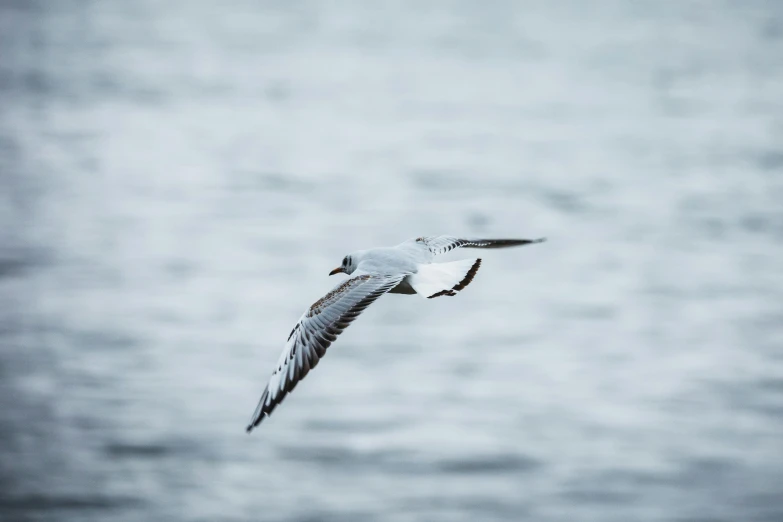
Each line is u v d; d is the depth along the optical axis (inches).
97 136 3348.9
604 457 911.7
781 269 1565.0
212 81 5132.9
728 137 2999.5
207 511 832.9
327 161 2815.0
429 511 824.3
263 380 1099.3
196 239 1863.9
